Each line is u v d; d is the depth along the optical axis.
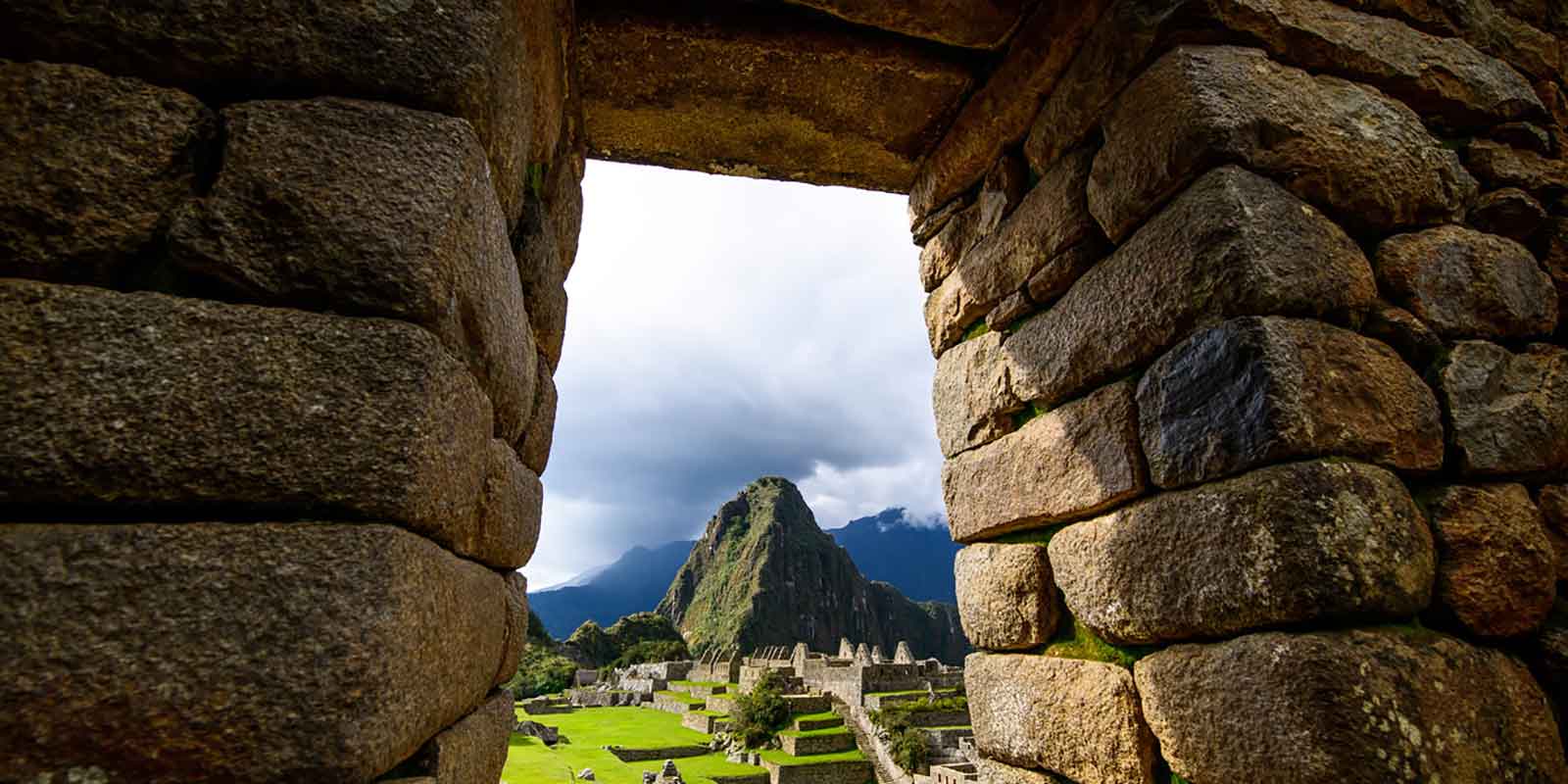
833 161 3.90
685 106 3.45
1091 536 2.68
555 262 2.77
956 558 3.55
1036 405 3.12
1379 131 2.52
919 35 3.10
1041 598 2.94
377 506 1.39
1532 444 2.36
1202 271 2.28
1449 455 2.29
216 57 1.54
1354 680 1.89
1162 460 2.39
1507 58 2.92
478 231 1.70
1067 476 2.81
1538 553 2.25
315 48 1.58
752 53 3.19
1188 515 2.27
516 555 2.38
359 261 1.49
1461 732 1.94
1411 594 2.03
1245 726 2.03
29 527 1.24
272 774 1.23
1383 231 2.50
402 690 1.37
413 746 1.46
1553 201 2.79
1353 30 2.63
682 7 3.04
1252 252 2.19
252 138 1.50
